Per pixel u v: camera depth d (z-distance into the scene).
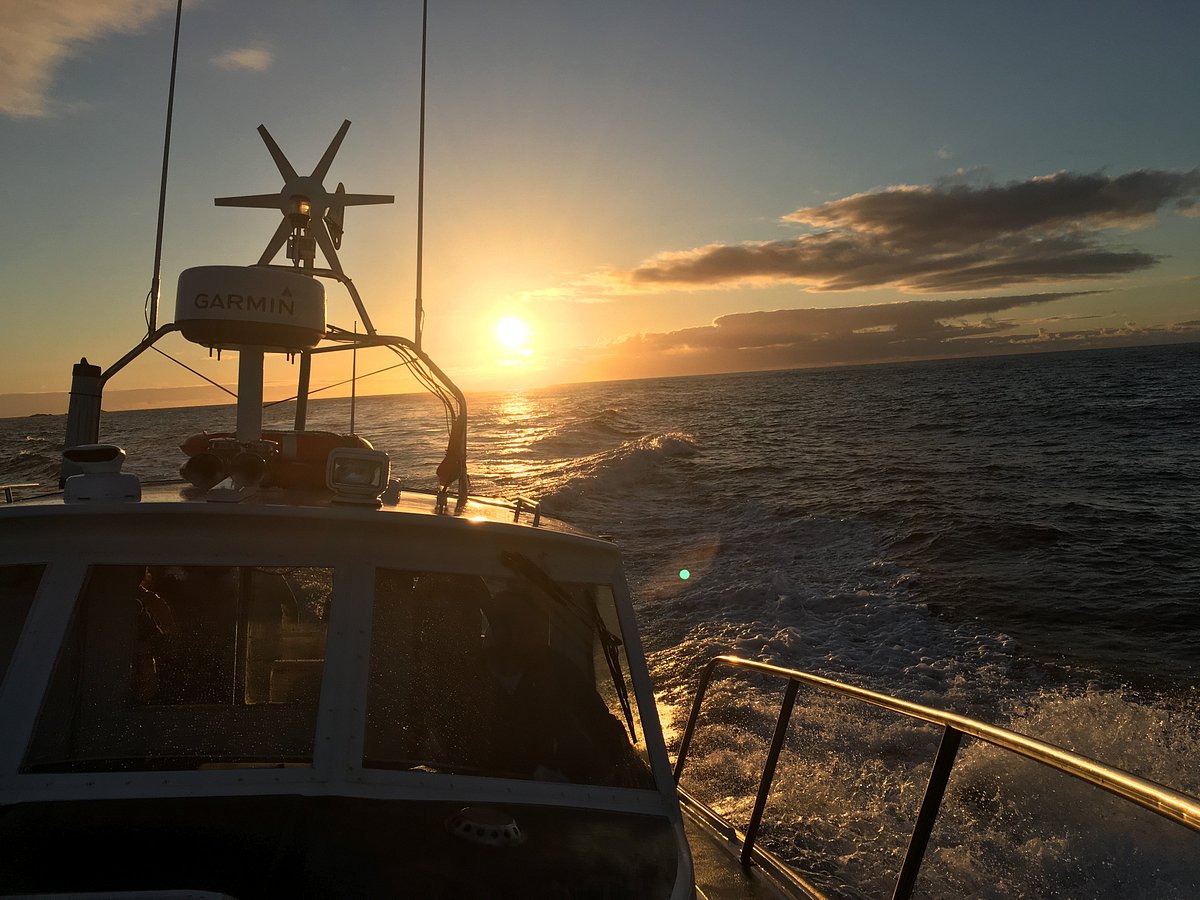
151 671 2.32
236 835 2.05
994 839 6.44
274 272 3.14
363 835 2.10
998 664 11.41
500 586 2.61
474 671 2.50
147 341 3.73
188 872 1.94
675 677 11.15
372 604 2.44
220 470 2.98
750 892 4.30
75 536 2.39
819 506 23.83
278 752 2.27
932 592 14.91
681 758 5.48
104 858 1.96
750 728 9.14
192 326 3.13
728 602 14.34
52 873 1.91
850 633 12.81
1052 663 11.47
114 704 2.27
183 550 2.41
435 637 2.48
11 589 2.34
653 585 15.66
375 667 2.39
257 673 2.36
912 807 7.04
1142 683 10.70
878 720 9.02
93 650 2.30
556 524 3.29
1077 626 13.09
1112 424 45.81
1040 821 6.63
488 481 27.94
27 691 2.21
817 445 43.09
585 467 31.30
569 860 2.19
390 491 3.25
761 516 22.62
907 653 11.91
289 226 4.21
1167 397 60.72
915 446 40.62
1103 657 11.70
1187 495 24.58
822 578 15.96
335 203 4.43
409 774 2.29
